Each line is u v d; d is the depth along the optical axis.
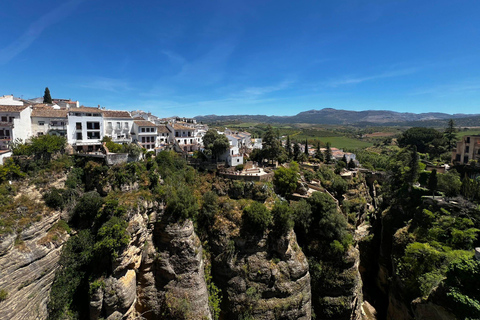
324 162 90.25
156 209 40.22
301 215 49.94
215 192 50.88
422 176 65.19
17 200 31.53
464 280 28.03
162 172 47.62
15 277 26.98
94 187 40.53
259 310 42.19
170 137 74.44
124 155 42.53
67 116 50.78
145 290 38.94
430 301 32.56
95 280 31.70
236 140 85.38
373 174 81.56
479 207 44.41
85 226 36.97
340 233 49.59
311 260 49.97
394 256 51.56
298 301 43.66
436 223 46.50
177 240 39.56
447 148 100.94
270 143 72.06
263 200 49.47
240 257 43.59
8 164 33.84
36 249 29.62
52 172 38.00
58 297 30.78
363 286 64.19
